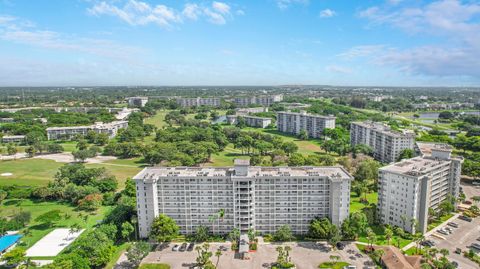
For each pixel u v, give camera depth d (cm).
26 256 15800
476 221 19525
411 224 17750
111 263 15325
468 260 15400
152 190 17012
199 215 17838
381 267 14838
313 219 17750
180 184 17525
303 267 14862
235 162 17575
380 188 19262
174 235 16925
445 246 16688
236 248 16600
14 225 18475
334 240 16212
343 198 17262
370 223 19100
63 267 13425
